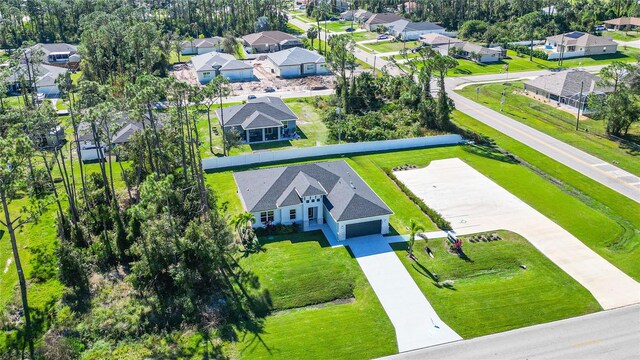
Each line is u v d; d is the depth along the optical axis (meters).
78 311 44.72
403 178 69.31
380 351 40.19
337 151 76.88
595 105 84.62
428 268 50.25
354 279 48.56
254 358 39.34
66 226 54.62
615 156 75.25
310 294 46.69
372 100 99.81
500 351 40.19
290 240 54.81
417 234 55.75
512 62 131.88
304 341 41.09
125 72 107.25
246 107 85.62
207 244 47.19
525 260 51.53
